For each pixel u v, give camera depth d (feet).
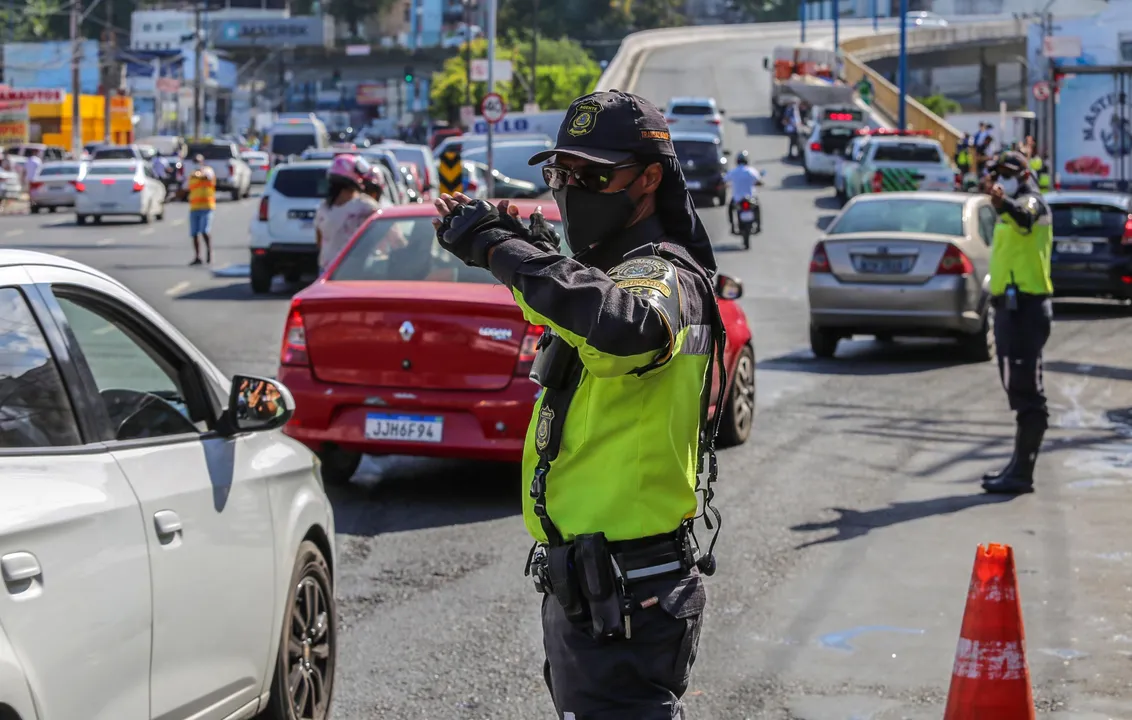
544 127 169.78
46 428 14.40
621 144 12.14
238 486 17.56
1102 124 100.37
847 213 62.18
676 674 12.21
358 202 48.08
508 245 11.41
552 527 12.05
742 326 41.81
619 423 11.84
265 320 71.15
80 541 13.75
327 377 33.86
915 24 417.69
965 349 60.49
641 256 11.98
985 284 59.88
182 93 468.34
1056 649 23.44
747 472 37.81
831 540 30.66
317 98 647.15
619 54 351.46
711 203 160.56
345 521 32.50
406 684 21.94
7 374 14.16
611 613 11.78
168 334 17.79
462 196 11.87
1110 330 72.13
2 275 14.79
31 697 12.64
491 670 22.58
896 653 23.34
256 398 17.85
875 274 58.95
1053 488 35.83
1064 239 79.71
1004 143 216.13
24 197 209.67
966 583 27.40
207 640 16.29
